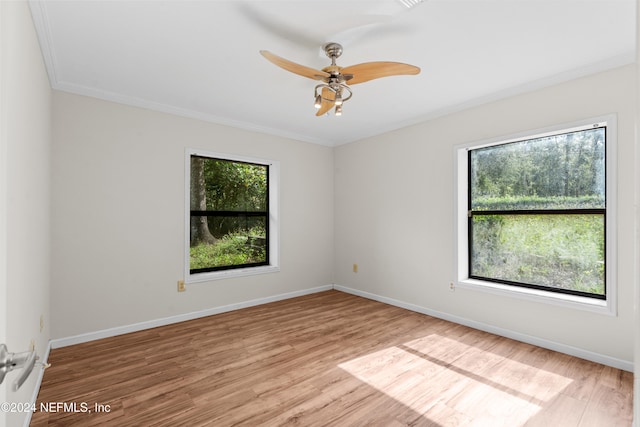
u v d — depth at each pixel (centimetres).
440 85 290
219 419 183
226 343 290
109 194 307
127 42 219
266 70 262
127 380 225
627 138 238
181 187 353
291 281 453
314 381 224
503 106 308
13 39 133
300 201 464
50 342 275
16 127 145
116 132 312
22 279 162
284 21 196
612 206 243
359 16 192
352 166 472
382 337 304
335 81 219
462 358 260
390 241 416
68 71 260
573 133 279
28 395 180
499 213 324
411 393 210
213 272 391
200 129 368
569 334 266
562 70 260
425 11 186
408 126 395
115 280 310
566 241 283
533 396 206
